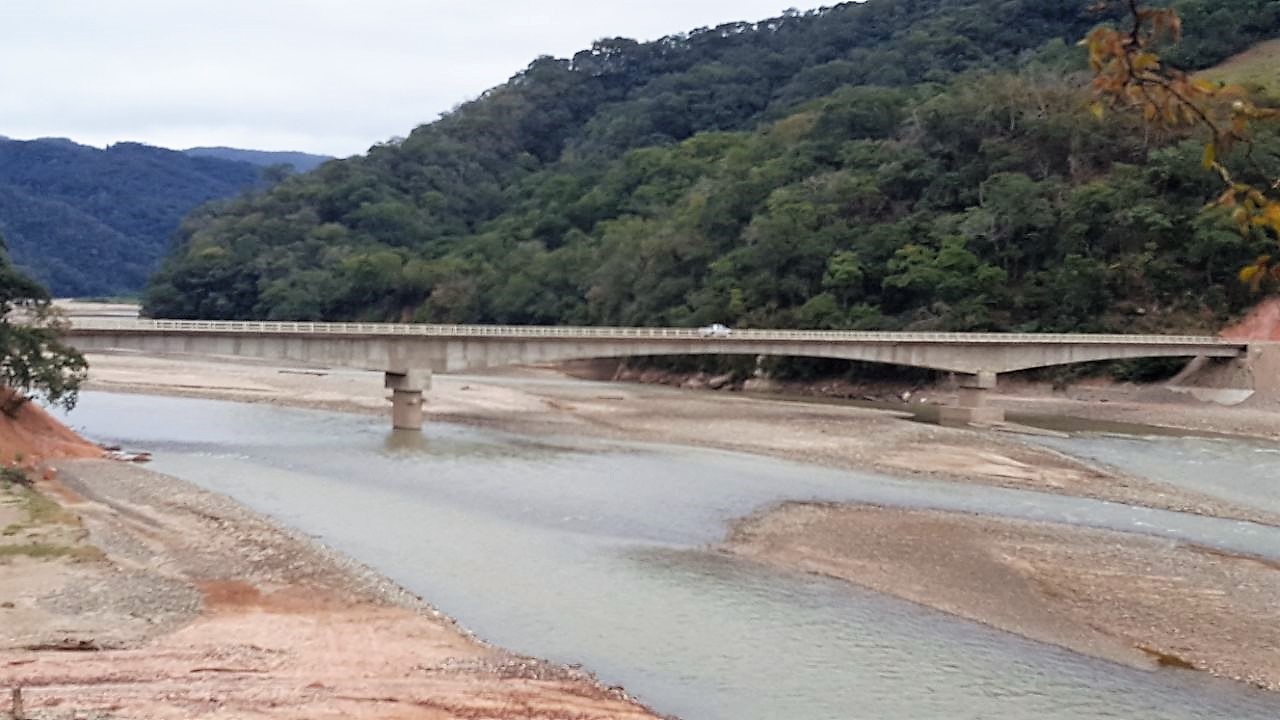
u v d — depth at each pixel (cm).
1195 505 5334
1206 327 10606
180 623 3012
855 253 12306
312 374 11656
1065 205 11625
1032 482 5856
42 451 5769
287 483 5397
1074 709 2666
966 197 12725
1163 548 4347
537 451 6594
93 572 3419
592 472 5841
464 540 4222
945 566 3972
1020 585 3747
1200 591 3712
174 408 8550
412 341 7594
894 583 3738
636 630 3170
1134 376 10594
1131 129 12300
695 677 2803
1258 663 3030
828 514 4831
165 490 4984
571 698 2559
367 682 2598
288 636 2941
